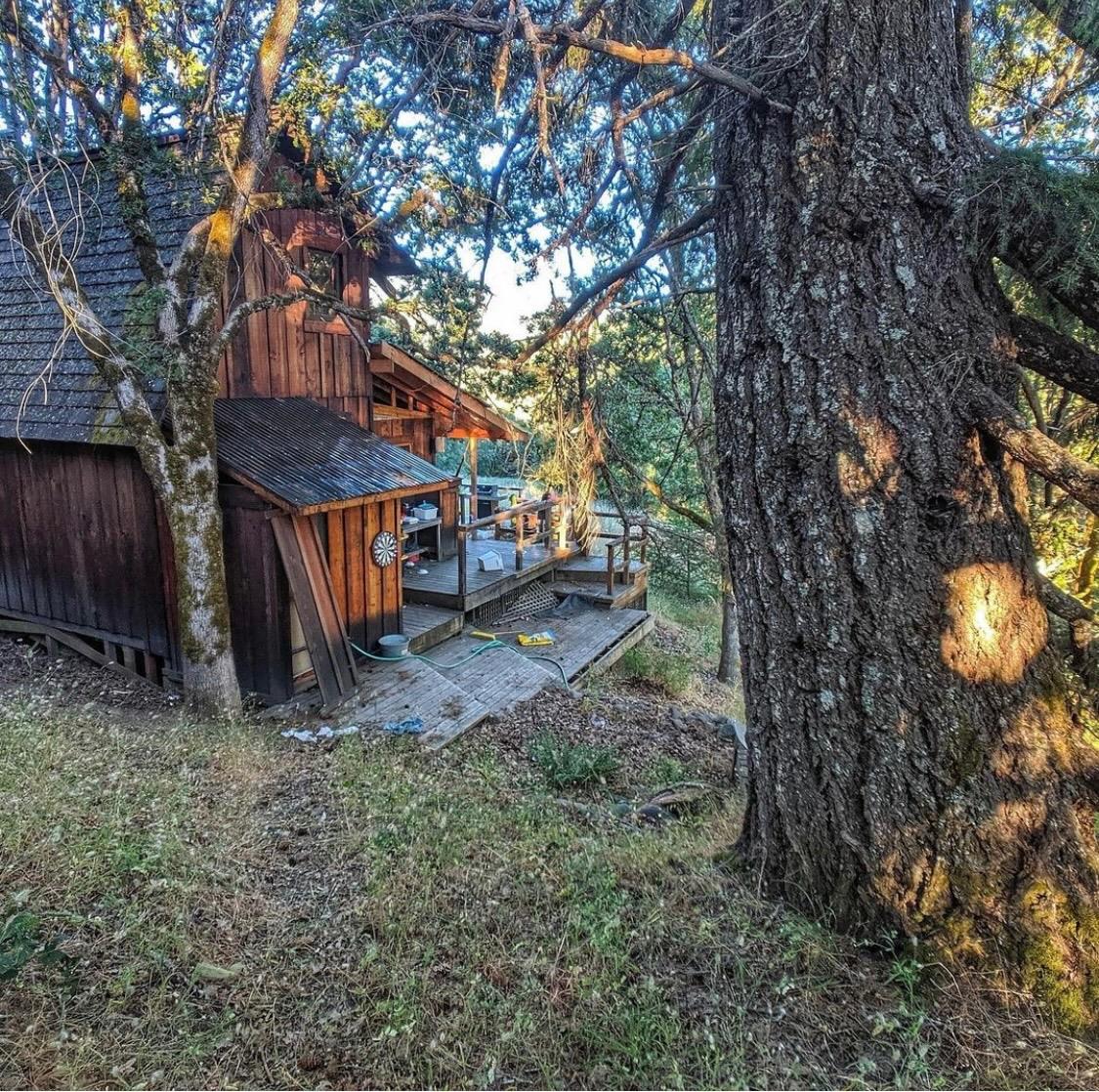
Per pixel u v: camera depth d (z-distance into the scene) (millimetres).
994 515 2475
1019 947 2346
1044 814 2410
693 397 8102
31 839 3498
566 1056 2357
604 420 6113
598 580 11414
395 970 2779
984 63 3822
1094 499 2188
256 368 7238
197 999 2641
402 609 8055
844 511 2584
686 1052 2301
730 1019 2404
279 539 6207
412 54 4715
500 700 6945
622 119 3281
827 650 2668
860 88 2490
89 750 4871
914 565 2494
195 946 2896
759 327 2766
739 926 2791
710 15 3270
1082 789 2459
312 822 4117
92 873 3258
